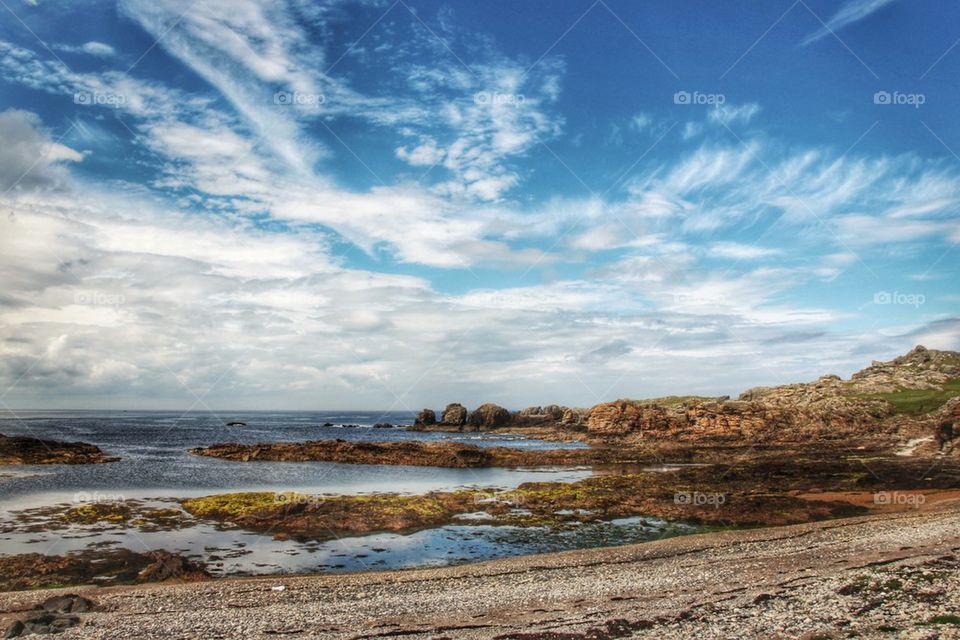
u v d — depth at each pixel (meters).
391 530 41.91
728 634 20.30
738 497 53.28
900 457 82.56
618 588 27.81
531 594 27.27
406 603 26.08
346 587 28.88
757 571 30.08
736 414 121.25
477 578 30.52
